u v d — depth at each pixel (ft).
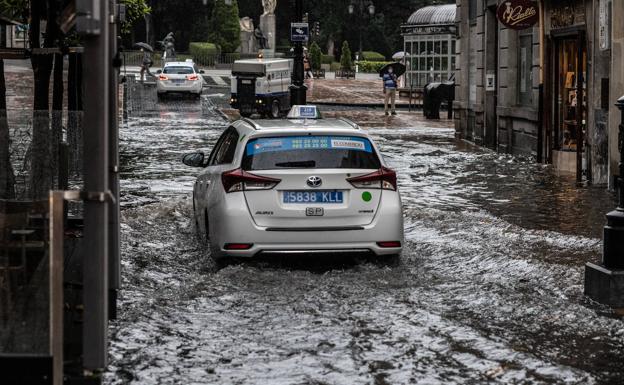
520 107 86.22
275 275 35.32
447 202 56.39
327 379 23.68
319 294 32.58
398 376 23.93
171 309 30.71
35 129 31.63
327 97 197.98
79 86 57.72
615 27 60.23
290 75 150.92
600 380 23.53
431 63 183.01
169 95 186.19
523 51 86.84
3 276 20.04
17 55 34.27
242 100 144.97
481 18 96.99
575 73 73.97
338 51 387.55
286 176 36.17
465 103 106.52
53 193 17.79
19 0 58.90
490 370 24.40
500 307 30.81
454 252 40.45
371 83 260.42
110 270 28.43
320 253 36.52
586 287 32.58
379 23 383.86
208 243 39.60
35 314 19.67
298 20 111.65
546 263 37.78
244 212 36.11
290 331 28.09
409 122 138.51
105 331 17.89
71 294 27.04
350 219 36.47
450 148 95.86
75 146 34.83
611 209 52.75
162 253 40.45
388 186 37.09
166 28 384.27
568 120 75.72
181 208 53.36
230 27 339.98
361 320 29.32
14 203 20.83
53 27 49.57
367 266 37.04
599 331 28.09
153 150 91.30
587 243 42.01
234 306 31.07
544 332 28.02
